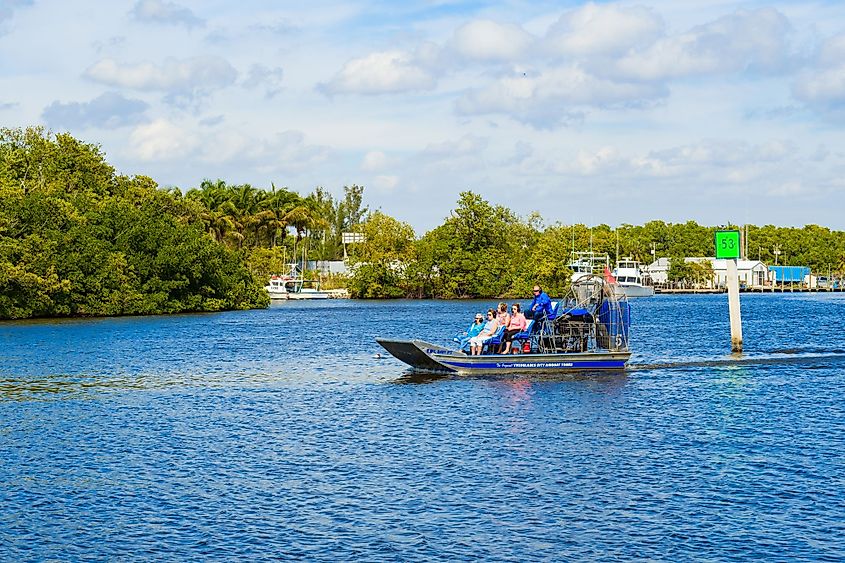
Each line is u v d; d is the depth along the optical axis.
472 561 16.41
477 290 152.88
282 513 19.08
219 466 23.03
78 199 102.00
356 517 18.77
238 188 169.75
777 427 27.44
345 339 63.09
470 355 38.31
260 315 97.81
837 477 21.42
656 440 25.64
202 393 35.50
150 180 127.44
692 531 17.83
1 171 108.69
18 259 86.94
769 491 20.33
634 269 192.25
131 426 28.52
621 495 20.12
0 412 31.12
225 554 16.78
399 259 155.75
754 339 62.16
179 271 102.06
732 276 47.56
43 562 16.47
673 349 54.19
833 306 122.75
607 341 39.38
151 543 17.34
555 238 170.50
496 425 27.94
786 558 16.47
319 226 174.75
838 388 35.41
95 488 21.03
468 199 155.25
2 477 22.03
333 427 28.03
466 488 20.77
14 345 57.62
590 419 28.81
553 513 18.94
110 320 86.25
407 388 35.88
